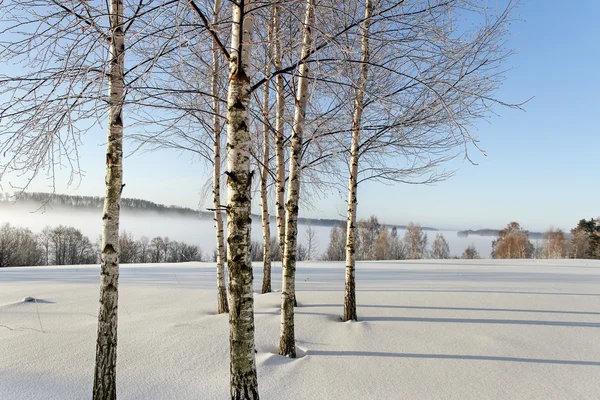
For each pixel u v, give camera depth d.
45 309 7.00
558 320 6.12
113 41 2.92
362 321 5.96
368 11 4.61
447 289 8.80
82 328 5.65
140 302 7.71
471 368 4.27
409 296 7.85
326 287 9.50
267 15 4.41
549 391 3.74
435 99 4.50
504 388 3.80
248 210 2.92
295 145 4.91
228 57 2.99
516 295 8.00
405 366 4.31
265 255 8.69
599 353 4.74
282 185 7.75
